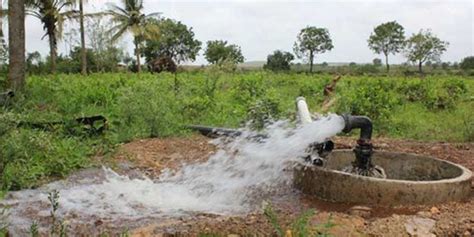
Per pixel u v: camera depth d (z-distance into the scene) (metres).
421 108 12.76
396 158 5.59
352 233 3.87
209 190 5.43
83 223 4.27
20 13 11.85
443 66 46.75
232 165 6.21
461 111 12.10
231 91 13.43
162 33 43.84
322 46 47.16
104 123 7.70
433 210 4.31
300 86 16.98
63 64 35.38
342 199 4.58
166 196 5.24
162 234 3.87
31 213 4.50
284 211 4.45
